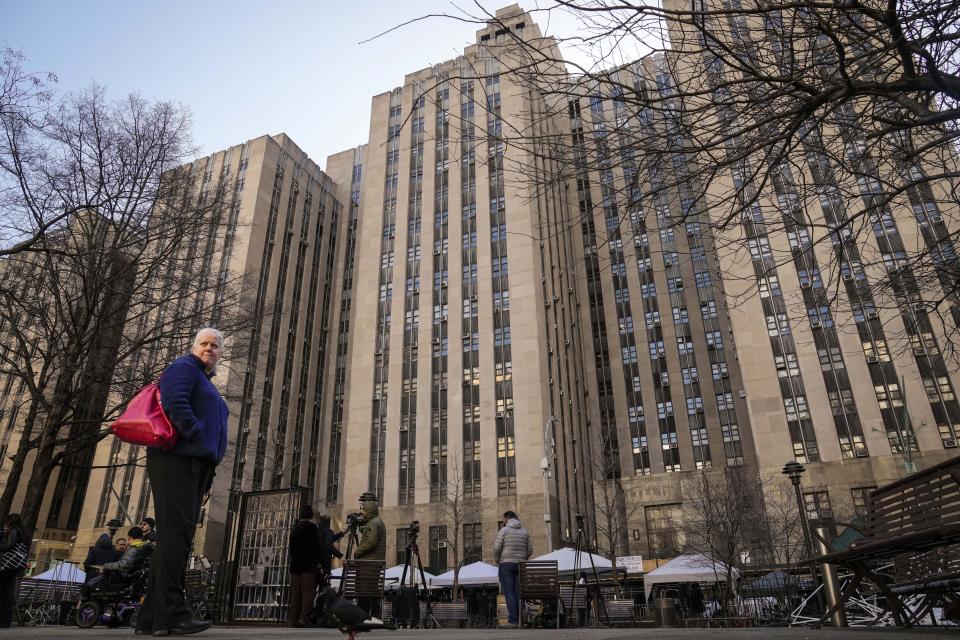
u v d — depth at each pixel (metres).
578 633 5.44
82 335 15.30
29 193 14.56
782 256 49.47
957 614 5.18
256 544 11.11
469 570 22.62
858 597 9.17
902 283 8.41
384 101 67.81
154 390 3.88
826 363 47.22
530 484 45.12
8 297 14.94
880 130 5.94
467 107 60.66
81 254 14.63
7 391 23.38
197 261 18.08
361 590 8.09
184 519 3.73
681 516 53.03
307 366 64.81
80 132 15.20
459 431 49.31
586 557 19.77
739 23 5.45
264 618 10.41
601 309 65.00
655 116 5.35
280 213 65.81
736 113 5.40
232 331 17.59
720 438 55.84
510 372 49.97
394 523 47.91
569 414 54.59
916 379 44.69
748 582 20.70
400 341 55.28
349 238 75.00
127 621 9.48
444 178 60.28
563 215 65.06
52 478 56.53
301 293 66.75
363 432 53.22
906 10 4.79
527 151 5.63
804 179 6.63
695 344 59.97
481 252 55.44
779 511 38.31
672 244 63.69
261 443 50.66
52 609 15.64
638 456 58.00
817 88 4.96
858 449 44.66
